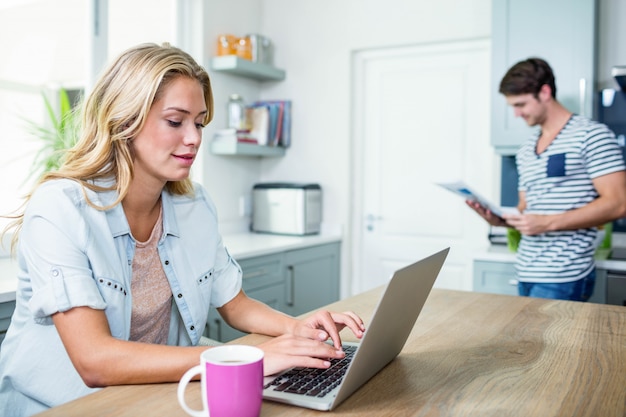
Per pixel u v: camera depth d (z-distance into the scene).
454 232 3.34
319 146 3.62
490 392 0.89
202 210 1.36
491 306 1.52
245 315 1.29
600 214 2.09
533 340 1.20
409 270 0.85
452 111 3.32
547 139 2.28
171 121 1.09
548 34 2.70
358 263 3.63
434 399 0.86
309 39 3.63
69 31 2.67
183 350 0.94
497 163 3.18
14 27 2.45
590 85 2.64
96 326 0.97
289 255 3.04
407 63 3.43
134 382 0.91
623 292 2.41
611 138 2.12
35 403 1.15
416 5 3.28
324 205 3.63
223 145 3.28
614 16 2.88
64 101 2.64
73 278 0.98
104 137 1.12
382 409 0.81
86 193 1.10
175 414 0.78
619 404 0.84
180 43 3.28
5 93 2.42
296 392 0.85
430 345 1.16
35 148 2.55
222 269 1.37
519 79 2.21
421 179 3.42
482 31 3.10
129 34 2.95
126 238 1.17
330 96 3.57
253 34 3.51
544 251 2.24
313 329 1.13
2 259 2.34
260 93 3.81
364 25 3.45
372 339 0.84
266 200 3.52
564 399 0.86
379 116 3.54
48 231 1.02
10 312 1.82
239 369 0.71
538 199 2.28
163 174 1.12
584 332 1.26
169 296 1.26
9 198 2.46
